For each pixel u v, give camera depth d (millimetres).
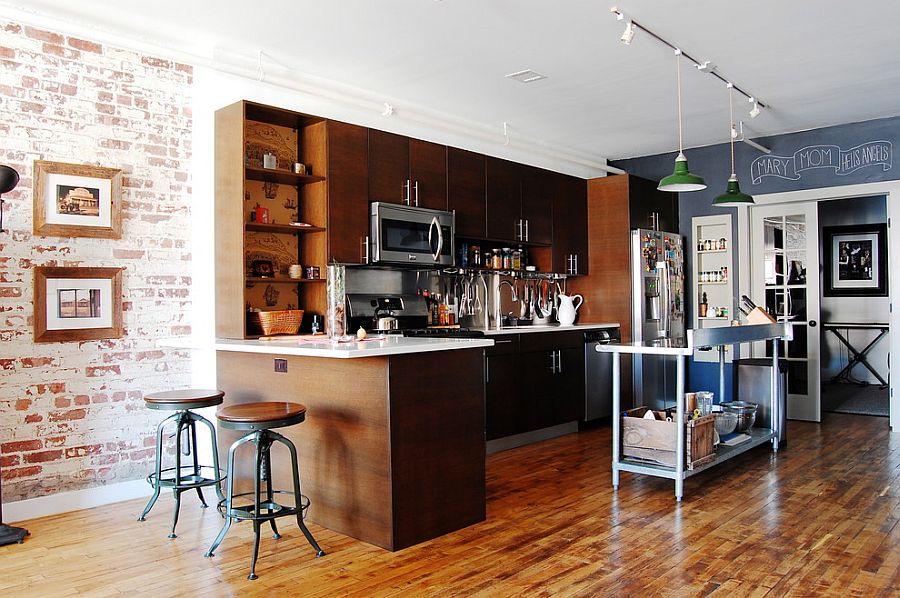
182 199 4285
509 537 3227
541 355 5582
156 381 4141
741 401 5172
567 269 6531
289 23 3930
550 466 4680
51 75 3715
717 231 7074
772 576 2725
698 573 2764
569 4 3705
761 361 5434
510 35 4121
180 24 3936
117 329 3957
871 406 7051
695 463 3959
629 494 3951
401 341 3521
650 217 6840
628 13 3830
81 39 3814
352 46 4289
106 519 3570
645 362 6527
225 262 4184
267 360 3705
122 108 3994
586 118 6016
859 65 4715
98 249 3906
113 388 3951
